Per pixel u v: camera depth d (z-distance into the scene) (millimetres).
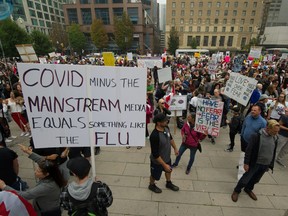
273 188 4051
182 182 4207
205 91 7594
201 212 3438
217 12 64312
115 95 2605
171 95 6371
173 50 60844
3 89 9211
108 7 58125
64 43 54531
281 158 4875
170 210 3479
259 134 3258
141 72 2533
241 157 4059
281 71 14000
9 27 32312
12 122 7887
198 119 4527
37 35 38406
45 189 2248
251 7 62500
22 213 1798
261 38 66125
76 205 1799
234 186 4105
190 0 64188
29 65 2395
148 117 6070
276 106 5754
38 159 2758
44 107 2568
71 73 2484
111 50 61750
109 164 4891
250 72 13078
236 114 5301
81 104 2605
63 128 2678
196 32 67000
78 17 60125
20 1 57062
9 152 2902
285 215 2984
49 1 72125
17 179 3037
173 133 6832
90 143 2758
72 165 1852
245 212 3445
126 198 3746
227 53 23375
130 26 54281
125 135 2768
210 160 5082
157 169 3551
